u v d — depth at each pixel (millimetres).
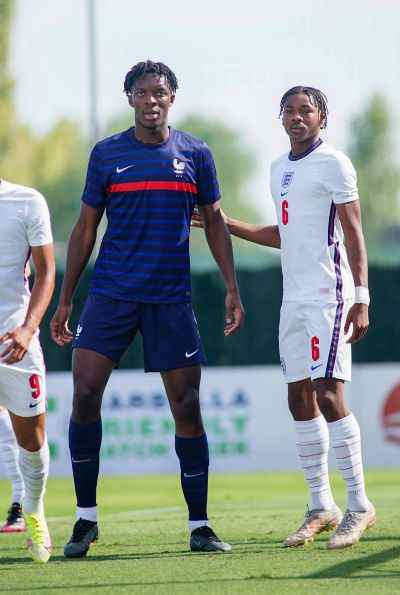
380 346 64562
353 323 26062
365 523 26453
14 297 24547
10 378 24594
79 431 26328
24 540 29781
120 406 59344
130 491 51031
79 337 26422
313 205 26656
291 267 27062
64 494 49656
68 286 27047
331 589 21234
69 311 27188
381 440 60719
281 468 60125
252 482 54938
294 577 22516
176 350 26422
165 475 59156
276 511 37156
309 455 27750
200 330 64500
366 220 156750
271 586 21609
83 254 26922
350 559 24531
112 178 26203
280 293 64750
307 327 26719
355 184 26516
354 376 60594
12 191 24328
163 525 33062
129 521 34750
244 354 64438
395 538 27500
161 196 26094
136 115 26281
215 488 52031
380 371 60781
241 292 64688
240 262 68812
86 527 26344
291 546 26781
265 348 64500
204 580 22375
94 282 26531
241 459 59969
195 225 29016
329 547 25984
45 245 24250
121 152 26281
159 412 59406
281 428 60219
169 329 26359
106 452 59250
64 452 58688
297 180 26828
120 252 26234
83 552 26062
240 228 29391
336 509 27953
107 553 26688
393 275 64562
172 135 26641
